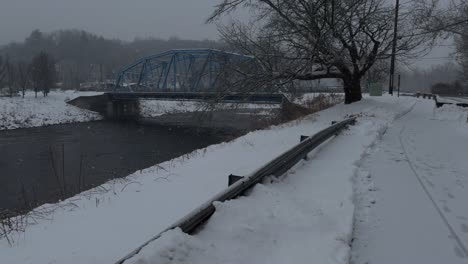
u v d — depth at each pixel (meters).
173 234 3.82
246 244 4.23
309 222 4.88
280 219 4.91
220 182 7.20
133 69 77.50
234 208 4.80
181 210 5.68
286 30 19.34
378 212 5.77
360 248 4.66
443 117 20.66
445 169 8.42
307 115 21.91
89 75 166.75
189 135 38.16
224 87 20.00
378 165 8.71
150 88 71.31
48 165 24.75
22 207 11.44
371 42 23.58
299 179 7.12
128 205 6.14
